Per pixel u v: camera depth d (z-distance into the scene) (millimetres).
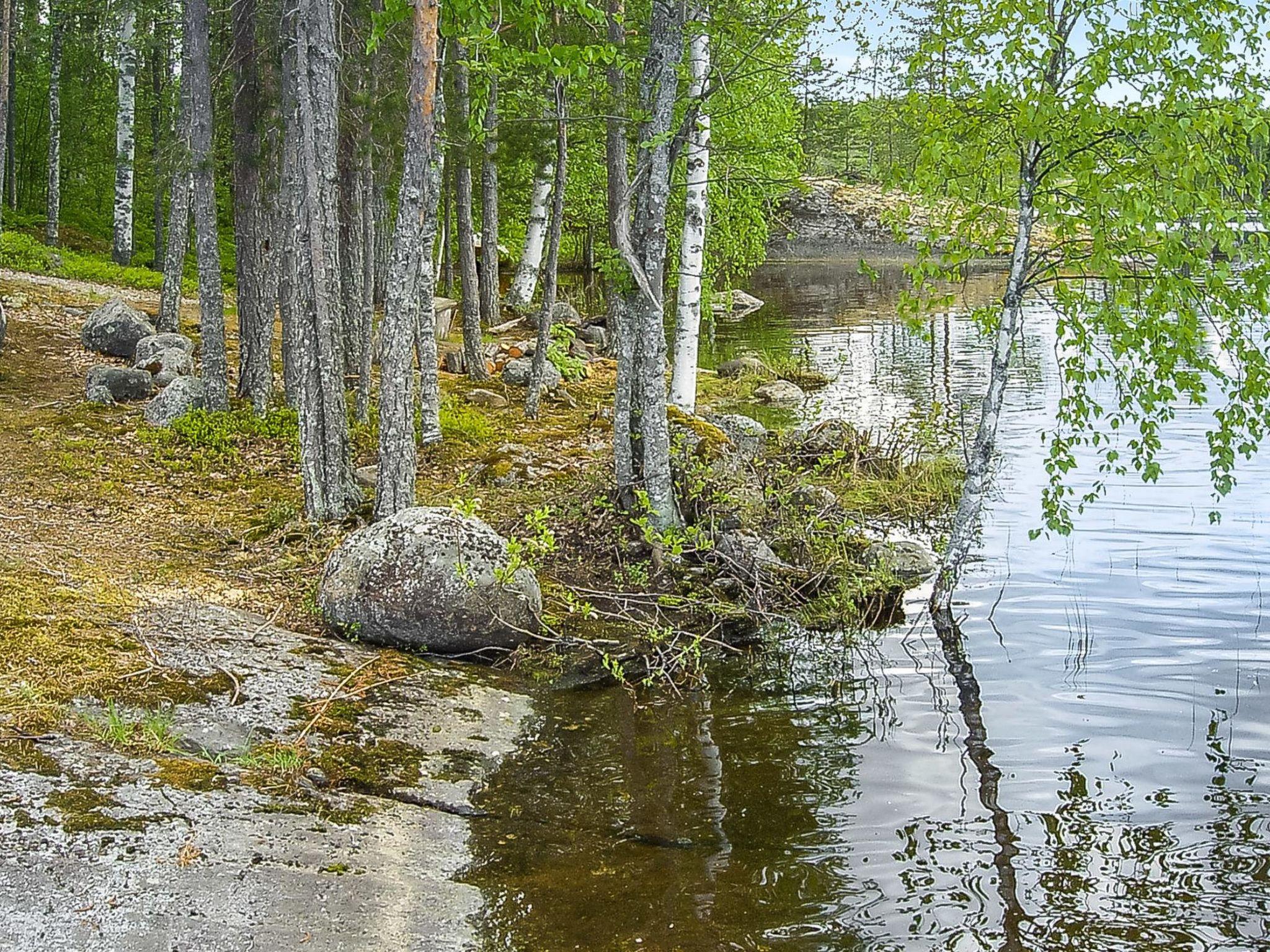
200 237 14008
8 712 6035
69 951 4277
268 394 14633
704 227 15609
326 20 10516
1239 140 7879
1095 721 7078
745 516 11219
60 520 10375
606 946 4738
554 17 14070
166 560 9516
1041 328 29766
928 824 5840
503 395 17719
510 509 11664
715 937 4832
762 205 20250
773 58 12031
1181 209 7715
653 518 10398
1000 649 8414
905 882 5277
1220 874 5297
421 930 4773
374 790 6035
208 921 4578
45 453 12508
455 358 19438
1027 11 8172
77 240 32250
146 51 24516
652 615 9336
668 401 15531
